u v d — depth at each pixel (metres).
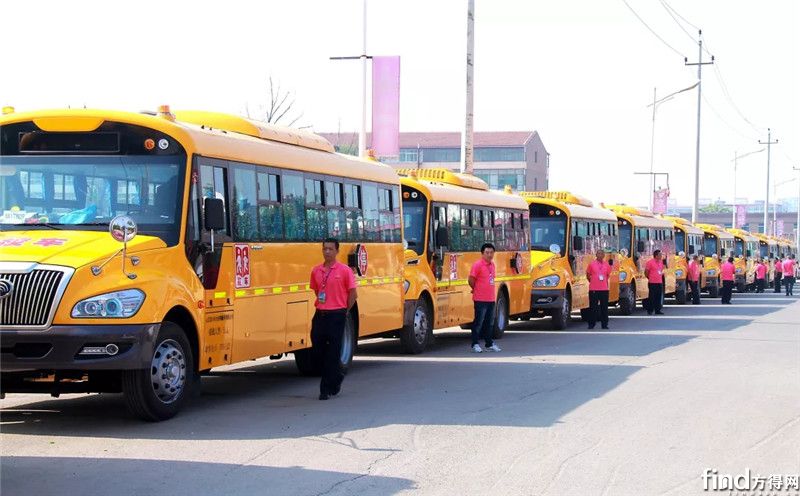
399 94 28.91
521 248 26.41
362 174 17.72
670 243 41.19
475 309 20.81
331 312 13.73
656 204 64.19
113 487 8.62
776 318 33.03
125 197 12.06
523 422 11.95
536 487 8.74
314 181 15.80
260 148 14.15
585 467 9.54
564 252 28.14
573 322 31.59
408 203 20.73
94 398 13.97
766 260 65.38
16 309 10.83
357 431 11.32
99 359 10.86
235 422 11.87
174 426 11.56
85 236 11.59
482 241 23.62
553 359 19.20
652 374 16.72
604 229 32.22
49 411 12.71
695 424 11.87
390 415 12.42
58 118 12.18
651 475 9.23
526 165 112.88
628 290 34.41
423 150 112.94
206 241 12.45
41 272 10.88
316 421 11.97
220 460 9.74
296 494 8.45
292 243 14.92
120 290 11.00
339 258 16.52
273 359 17.39
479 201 23.56
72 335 10.77
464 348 21.80
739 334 25.80
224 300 12.88
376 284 18.00
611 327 28.84
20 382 11.45
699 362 18.67
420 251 20.58
